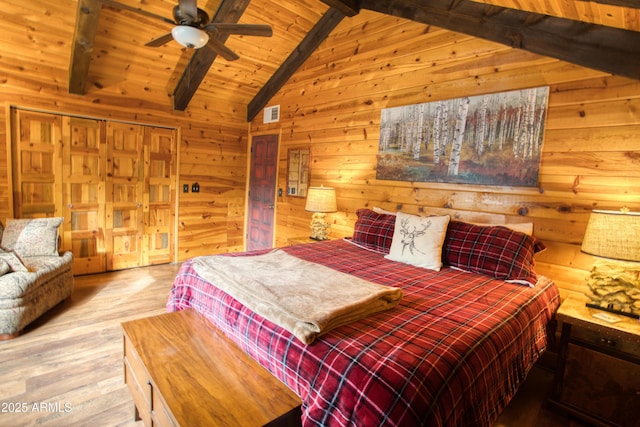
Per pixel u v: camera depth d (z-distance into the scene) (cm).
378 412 104
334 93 393
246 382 139
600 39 209
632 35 199
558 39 224
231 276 191
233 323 168
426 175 308
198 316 200
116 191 421
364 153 362
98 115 396
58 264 305
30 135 358
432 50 303
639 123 206
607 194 219
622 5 162
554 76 237
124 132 419
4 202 347
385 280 210
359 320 150
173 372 145
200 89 460
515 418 194
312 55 418
